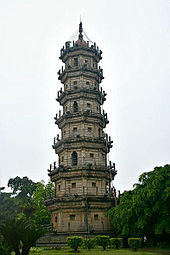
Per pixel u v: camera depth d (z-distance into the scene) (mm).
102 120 59781
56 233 49438
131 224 43969
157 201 40469
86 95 59344
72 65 63000
